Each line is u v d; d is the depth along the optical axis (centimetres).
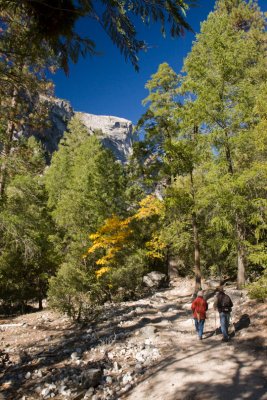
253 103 1642
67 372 980
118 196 3136
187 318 1541
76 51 499
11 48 564
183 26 435
